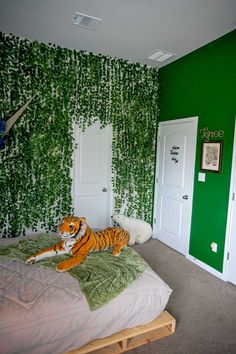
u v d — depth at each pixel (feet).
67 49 10.95
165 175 12.75
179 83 11.59
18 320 4.75
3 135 9.80
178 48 10.53
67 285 5.66
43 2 7.60
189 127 11.02
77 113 11.54
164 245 12.79
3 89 10.05
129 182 13.03
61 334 5.05
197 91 10.51
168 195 12.59
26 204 11.03
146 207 13.69
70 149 11.53
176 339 6.34
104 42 10.28
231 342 6.31
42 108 10.78
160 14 8.03
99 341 5.56
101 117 12.02
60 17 8.48
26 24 9.01
